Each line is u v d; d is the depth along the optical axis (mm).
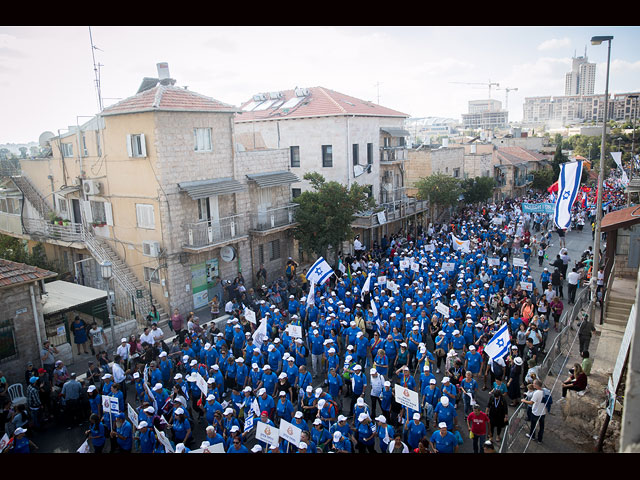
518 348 19078
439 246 34906
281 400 14305
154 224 26062
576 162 22547
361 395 15711
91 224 28656
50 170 31734
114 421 14109
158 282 26594
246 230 30234
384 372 16922
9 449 12273
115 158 27125
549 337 22438
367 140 41906
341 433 12406
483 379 18719
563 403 16328
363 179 41469
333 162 39656
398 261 31562
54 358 19312
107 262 19891
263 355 18312
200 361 18031
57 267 30516
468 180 55125
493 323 19250
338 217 30328
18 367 19219
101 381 16875
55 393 16594
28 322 19453
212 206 27984
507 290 25750
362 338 18031
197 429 16172
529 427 15133
